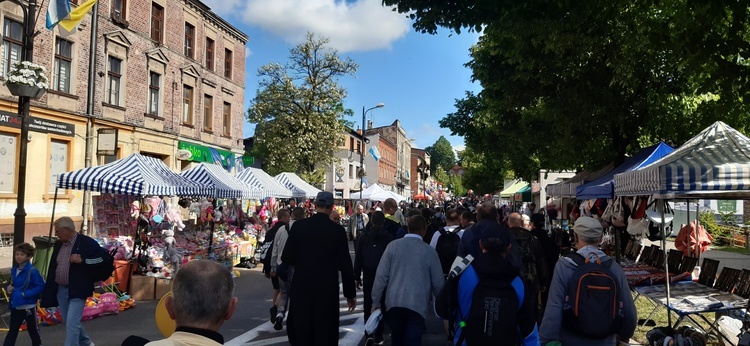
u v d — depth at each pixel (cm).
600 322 384
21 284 644
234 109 3180
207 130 2855
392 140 9075
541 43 1251
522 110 1792
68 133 1903
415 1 893
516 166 2436
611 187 1051
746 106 847
